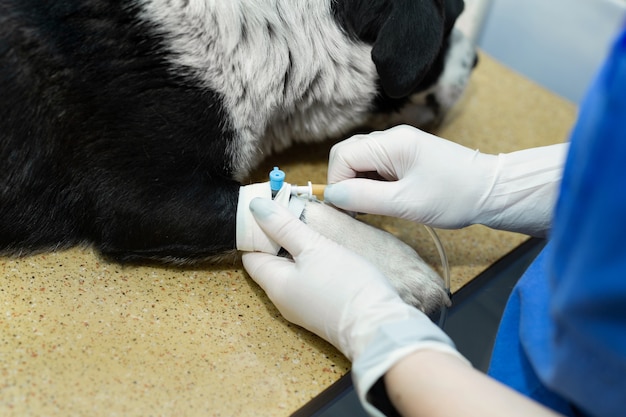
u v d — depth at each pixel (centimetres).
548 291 90
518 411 79
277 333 112
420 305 115
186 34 111
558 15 197
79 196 116
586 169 58
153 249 114
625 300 58
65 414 92
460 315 125
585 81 199
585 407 78
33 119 109
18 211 115
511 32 211
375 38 127
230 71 115
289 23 120
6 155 110
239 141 120
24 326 102
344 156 124
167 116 111
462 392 81
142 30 109
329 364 108
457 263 137
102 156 111
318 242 108
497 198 119
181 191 112
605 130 56
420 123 161
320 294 103
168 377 100
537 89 201
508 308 105
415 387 84
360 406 104
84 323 105
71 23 106
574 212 61
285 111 132
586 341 66
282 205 115
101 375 98
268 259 113
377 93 139
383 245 120
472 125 178
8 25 103
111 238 114
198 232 113
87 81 108
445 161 118
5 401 92
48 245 118
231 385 101
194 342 106
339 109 139
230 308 114
